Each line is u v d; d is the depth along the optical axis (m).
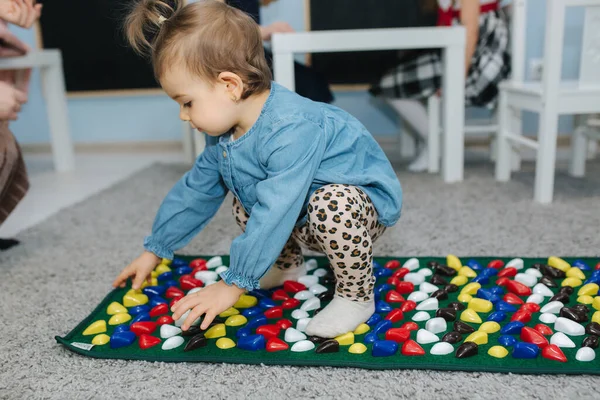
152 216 1.62
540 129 1.59
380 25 2.53
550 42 1.51
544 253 1.18
